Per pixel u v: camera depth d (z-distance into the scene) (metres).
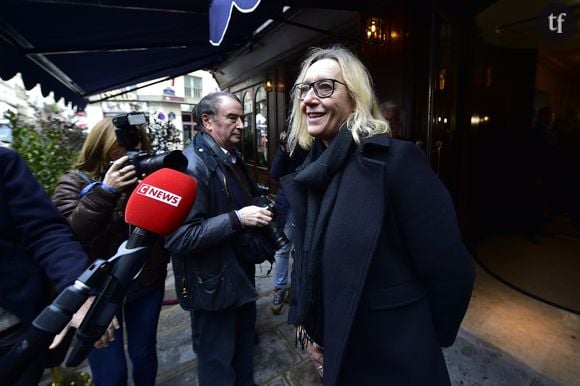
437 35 2.80
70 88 4.75
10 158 0.84
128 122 1.09
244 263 1.50
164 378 1.85
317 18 4.12
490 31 3.83
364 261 0.80
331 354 0.84
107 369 1.33
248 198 1.54
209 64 6.16
